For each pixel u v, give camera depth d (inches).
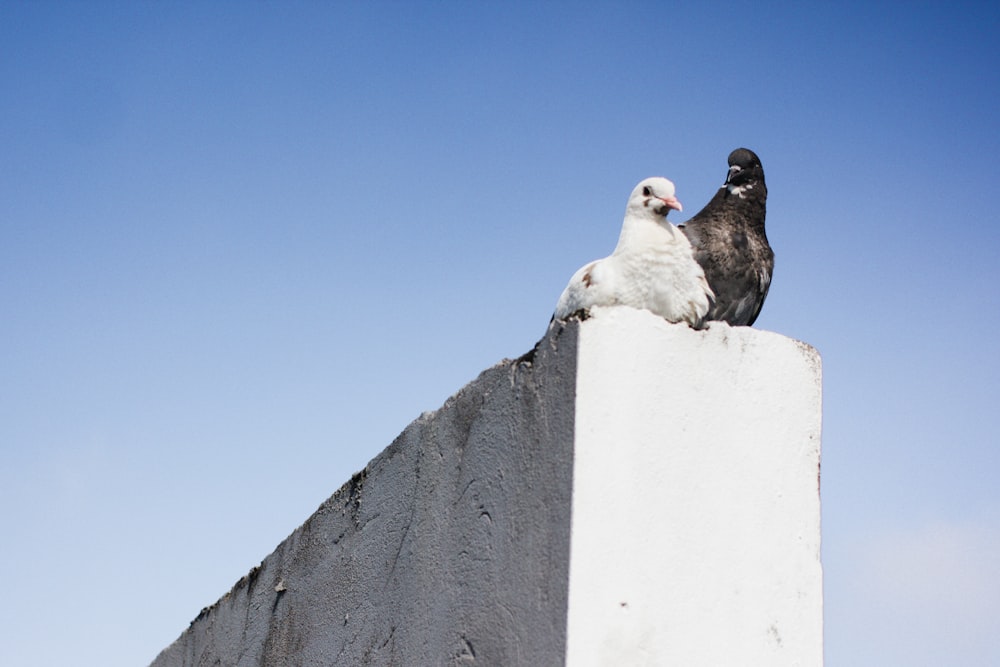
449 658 143.2
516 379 141.1
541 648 122.1
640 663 119.2
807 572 129.8
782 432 133.4
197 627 251.4
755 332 135.6
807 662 126.6
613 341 128.2
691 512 126.0
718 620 123.8
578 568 120.0
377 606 170.1
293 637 199.3
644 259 157.0
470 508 147.2
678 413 128.5
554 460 127.5
